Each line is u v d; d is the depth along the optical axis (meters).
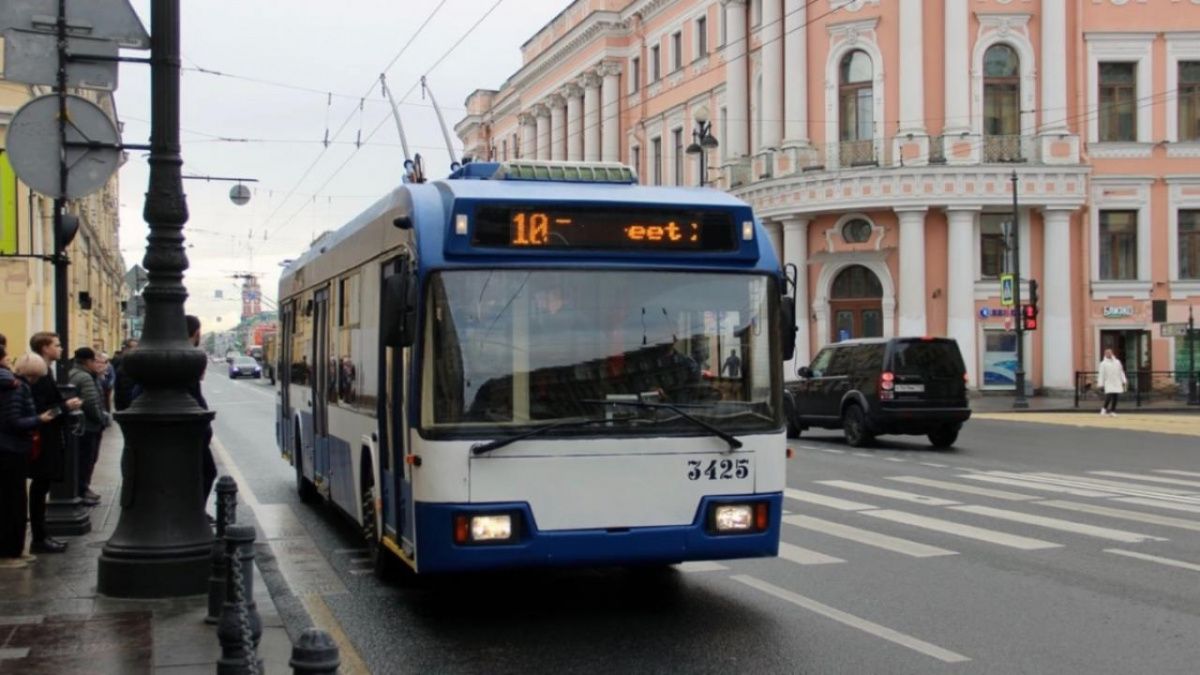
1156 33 40.75
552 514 7.40
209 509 14.21
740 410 7.86
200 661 6.68
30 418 9.71
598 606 8.50
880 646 7.27
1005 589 8.98
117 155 9.09
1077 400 36.53
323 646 3.70
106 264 60.94
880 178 39.12
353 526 12.73
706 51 49.47
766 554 7.84
